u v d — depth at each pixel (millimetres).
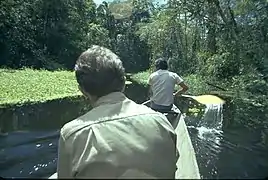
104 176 1043
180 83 4715
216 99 7484
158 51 17078
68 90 11336
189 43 15742
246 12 10836
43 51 25688
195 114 6047
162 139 1405
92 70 1460
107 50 1539
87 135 1351
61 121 6020
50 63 25188
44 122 5934
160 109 4305
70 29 28281
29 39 24266
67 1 28297
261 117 5879
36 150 4238
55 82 14289
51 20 27203
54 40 27203
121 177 1023
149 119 1428
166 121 1495
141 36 22812
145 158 1317
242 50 10438
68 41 27875
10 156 4027
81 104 7258
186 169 1718
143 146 1344
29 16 25328
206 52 14289
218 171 2824
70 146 1348
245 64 10039
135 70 33094
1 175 3348
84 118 1432
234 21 11852
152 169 1323
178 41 16234
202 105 6715
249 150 3939
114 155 1292
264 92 7977
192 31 15352
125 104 1476
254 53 9867
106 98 1474
